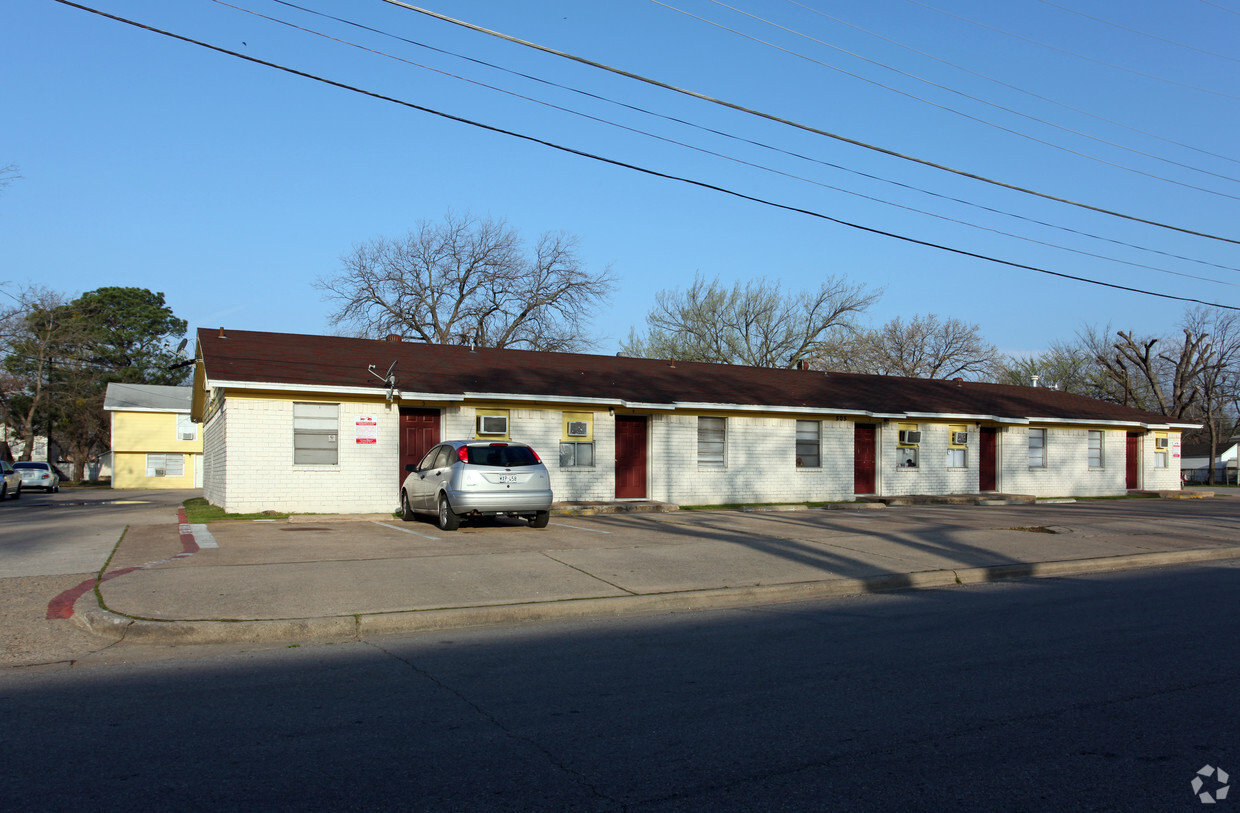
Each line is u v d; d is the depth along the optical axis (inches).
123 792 178.7
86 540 550.3
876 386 1152.8
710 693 255.1
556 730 220.4
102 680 267.0
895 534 609.6
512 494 606.2
